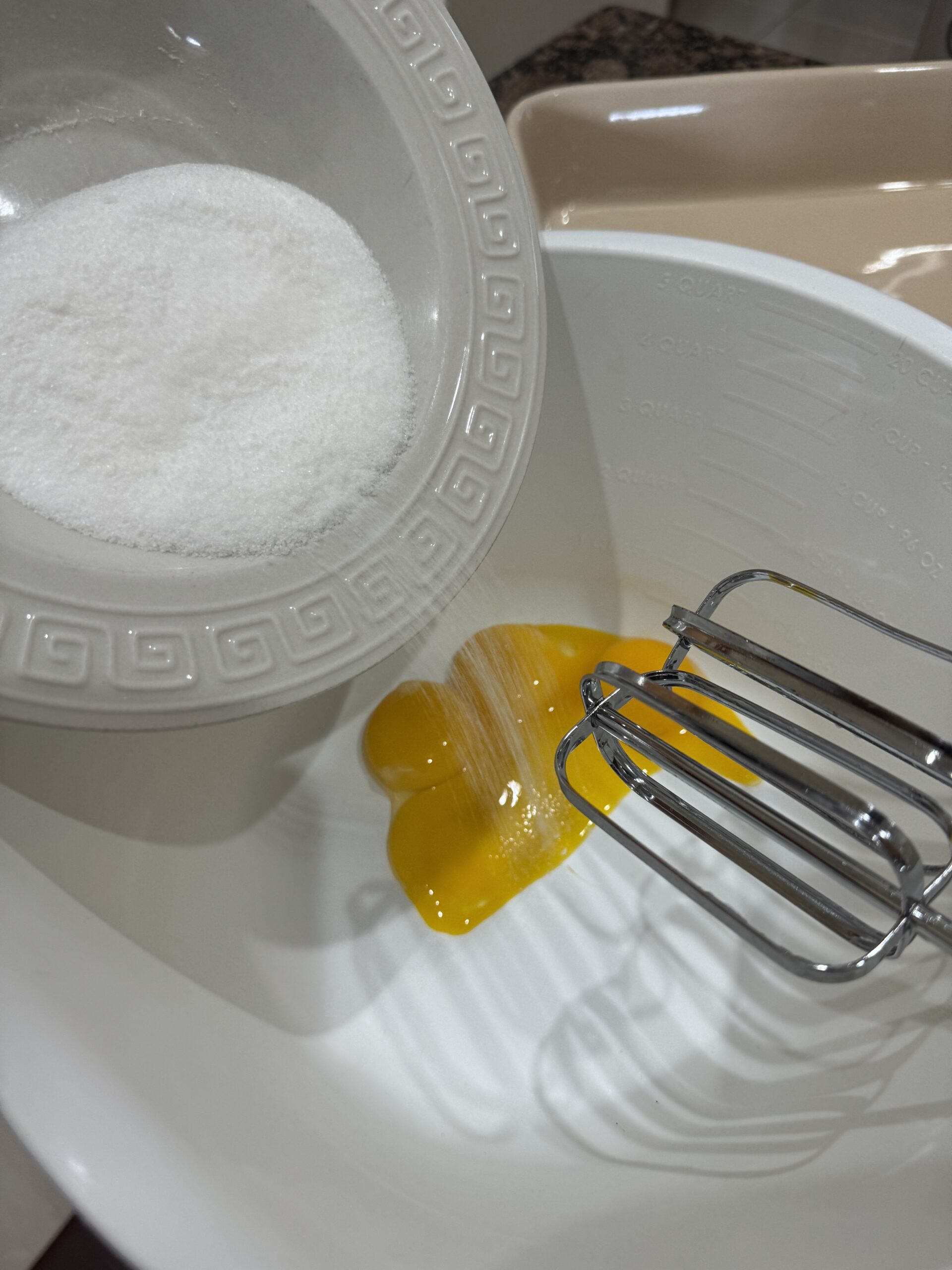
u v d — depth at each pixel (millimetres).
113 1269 283
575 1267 175
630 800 291
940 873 171
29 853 209
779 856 275
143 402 197
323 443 205
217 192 216
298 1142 198
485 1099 240
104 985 199
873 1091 214
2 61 204
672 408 289
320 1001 259
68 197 211
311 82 222
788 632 300
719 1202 197
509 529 329
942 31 496
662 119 310
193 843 261
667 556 321
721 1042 245
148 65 218
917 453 243
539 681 312
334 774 308
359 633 200
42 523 182
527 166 312
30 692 164
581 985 261
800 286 246
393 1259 165
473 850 282
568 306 281
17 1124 155
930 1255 152
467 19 400
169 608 180
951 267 302
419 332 228
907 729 163
